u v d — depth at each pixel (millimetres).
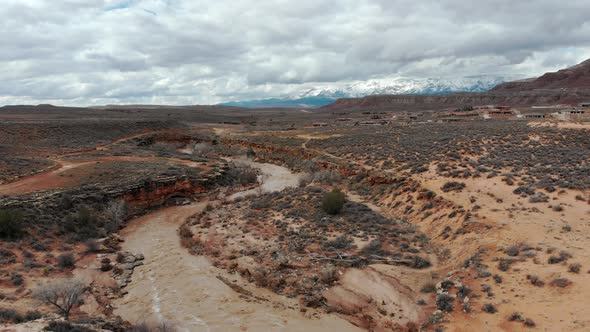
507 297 20016
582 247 22953
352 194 48438
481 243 26625
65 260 29500
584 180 34250
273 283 26953
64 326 16953
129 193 48656
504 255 24172
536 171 39344
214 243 35094
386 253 29203
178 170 59844
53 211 39344
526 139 57812
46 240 33281
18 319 19781
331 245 31234
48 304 22750
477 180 39375
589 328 16047
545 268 21422
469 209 32312
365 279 26016
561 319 17172
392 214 39031
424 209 36406
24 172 53594
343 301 24172
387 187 46250
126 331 20438
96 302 24875
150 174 55125
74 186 47406
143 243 37312
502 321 18391
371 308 23156
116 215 42719
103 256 32812
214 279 28562
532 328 17234
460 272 24062
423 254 28969
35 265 28078
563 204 30109
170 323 22641
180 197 54250
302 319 22891
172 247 35812
